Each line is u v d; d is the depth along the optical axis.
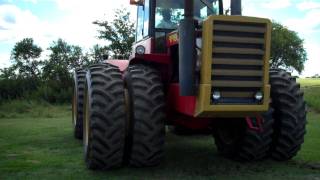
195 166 5.99
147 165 5.56
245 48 4.92
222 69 4.88
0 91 19.38
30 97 18.48
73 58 21.95
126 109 5.54
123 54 21.58
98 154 5.46
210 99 4.83
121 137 5.43
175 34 5.54
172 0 6.29
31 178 5.46
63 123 11.86
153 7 6.24
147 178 5.33
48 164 6.25
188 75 4.95
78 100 8.45
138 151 5.42
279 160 6.15
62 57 21.94
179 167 5.92
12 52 24.28
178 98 5.48
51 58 22.00
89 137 5.55
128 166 5.83
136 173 5.56
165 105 5.77
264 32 4.95
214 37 4.84
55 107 17.44
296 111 5.88
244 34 4.91
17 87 19.61
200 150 7.22
